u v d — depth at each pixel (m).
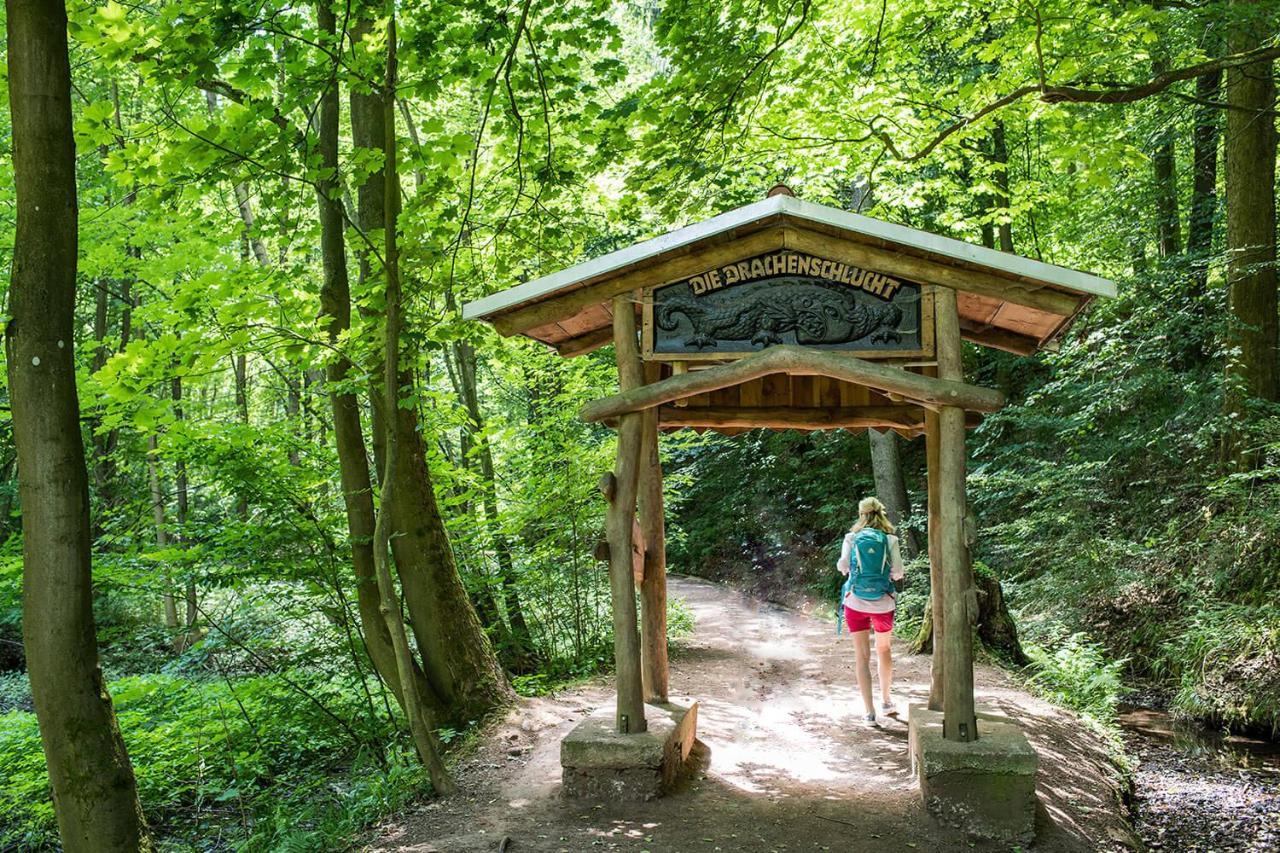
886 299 5.51
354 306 7.97
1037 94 9.48
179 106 11.45
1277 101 9.98
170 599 14.04
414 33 6.43
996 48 9.74
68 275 4.71
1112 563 11.34
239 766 7.39
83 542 4.68
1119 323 11.99
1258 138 10.56
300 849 5.23
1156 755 7.69
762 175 11.90
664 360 5.73
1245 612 9.21
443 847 4.82
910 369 6.59
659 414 7.65
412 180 13.41
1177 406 12.45
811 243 5.56
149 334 10.23
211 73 6.07
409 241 6.91
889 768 6.04
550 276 5.73
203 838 6.67
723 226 5.44
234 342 7.23
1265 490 9.99
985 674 9.06
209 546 7.53
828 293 5.56
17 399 4.60
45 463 4.57
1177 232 14.87
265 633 8.17
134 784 4.79
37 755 7.93
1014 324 6.46
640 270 5.78
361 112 8.52
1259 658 8.63
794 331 5.57
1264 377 10.54
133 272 10.39
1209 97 11.64
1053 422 13.00
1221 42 8.88
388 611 5.95
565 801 5.43
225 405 11.55
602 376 10.41
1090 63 8.59
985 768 4.96
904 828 5.01
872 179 11.27
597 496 10.28
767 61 7.98
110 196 12.49
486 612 9.96
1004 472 12.45
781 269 5.62
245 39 6.06
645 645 6.56
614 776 5.41
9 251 9.89
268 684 7.65
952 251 5.25
